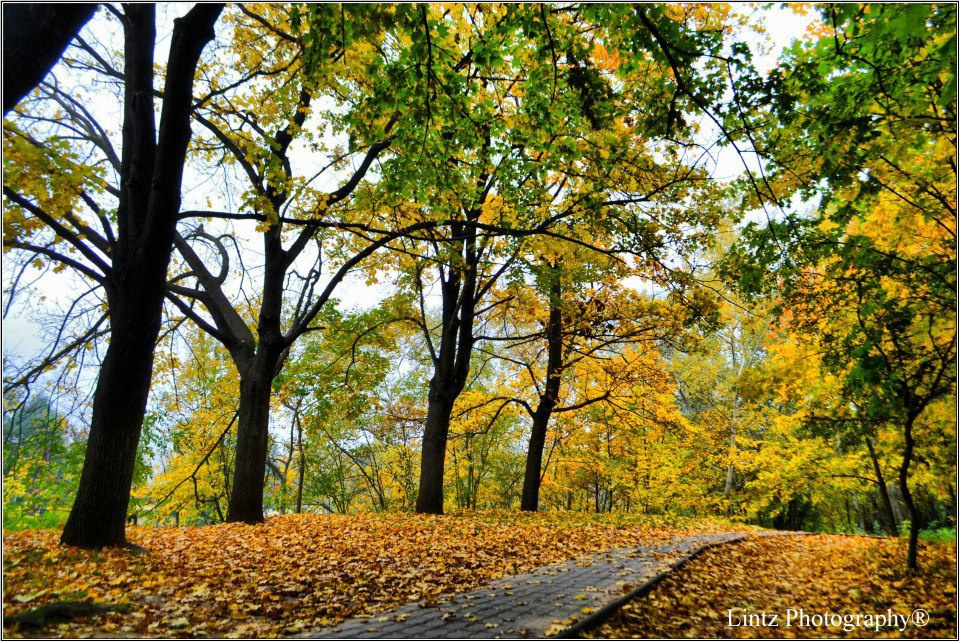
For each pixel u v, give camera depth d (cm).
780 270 773
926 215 687
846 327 814
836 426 1145
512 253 1286
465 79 670
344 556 787
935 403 827
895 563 855
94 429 755
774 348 1032
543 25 595
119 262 829
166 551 770
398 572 704
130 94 880
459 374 1617
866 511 2503
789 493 1864
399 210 1103
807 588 765
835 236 750
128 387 762
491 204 1210
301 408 1961
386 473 2745
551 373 1836
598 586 652
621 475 2406
